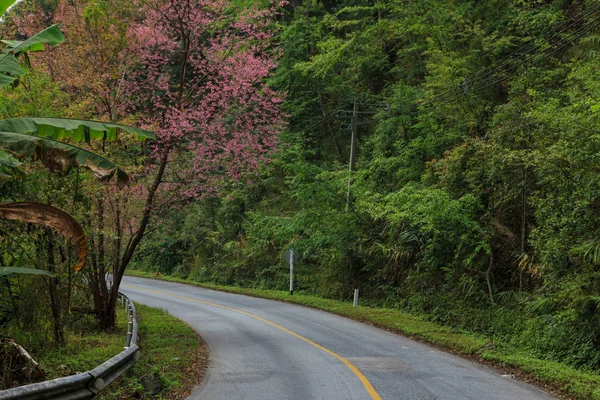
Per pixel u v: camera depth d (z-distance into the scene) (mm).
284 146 24312
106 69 14641
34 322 10555
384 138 23656
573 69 13836
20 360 7625
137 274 37094
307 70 27828
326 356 11680
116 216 14477
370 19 28781
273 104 16734
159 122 14656
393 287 20844
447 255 18312
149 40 15266
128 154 13906
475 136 18500
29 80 10672
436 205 16297
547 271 13188
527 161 13164
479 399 8234
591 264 11203
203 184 15562
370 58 29062
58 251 11406
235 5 15891
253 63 15562
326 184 22719
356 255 22484
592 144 10711
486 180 16453
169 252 36625
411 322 16406
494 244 16875
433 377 9734
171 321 16422
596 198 10930
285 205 29938
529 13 19594
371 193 22031
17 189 8703
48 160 6965
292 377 9656
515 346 13133
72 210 11422
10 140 6703
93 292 14625
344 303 21359
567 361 11234
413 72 26484
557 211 11945
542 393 8719
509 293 15586
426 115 20750
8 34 13867
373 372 10086
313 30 30656
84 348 11188
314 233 23844
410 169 21422
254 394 8453
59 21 14648
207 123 15258
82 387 6539
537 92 14406
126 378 8617
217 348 12656
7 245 9273
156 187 14617
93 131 7883
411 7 24641
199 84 16922
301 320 17516
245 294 25844
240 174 15961
